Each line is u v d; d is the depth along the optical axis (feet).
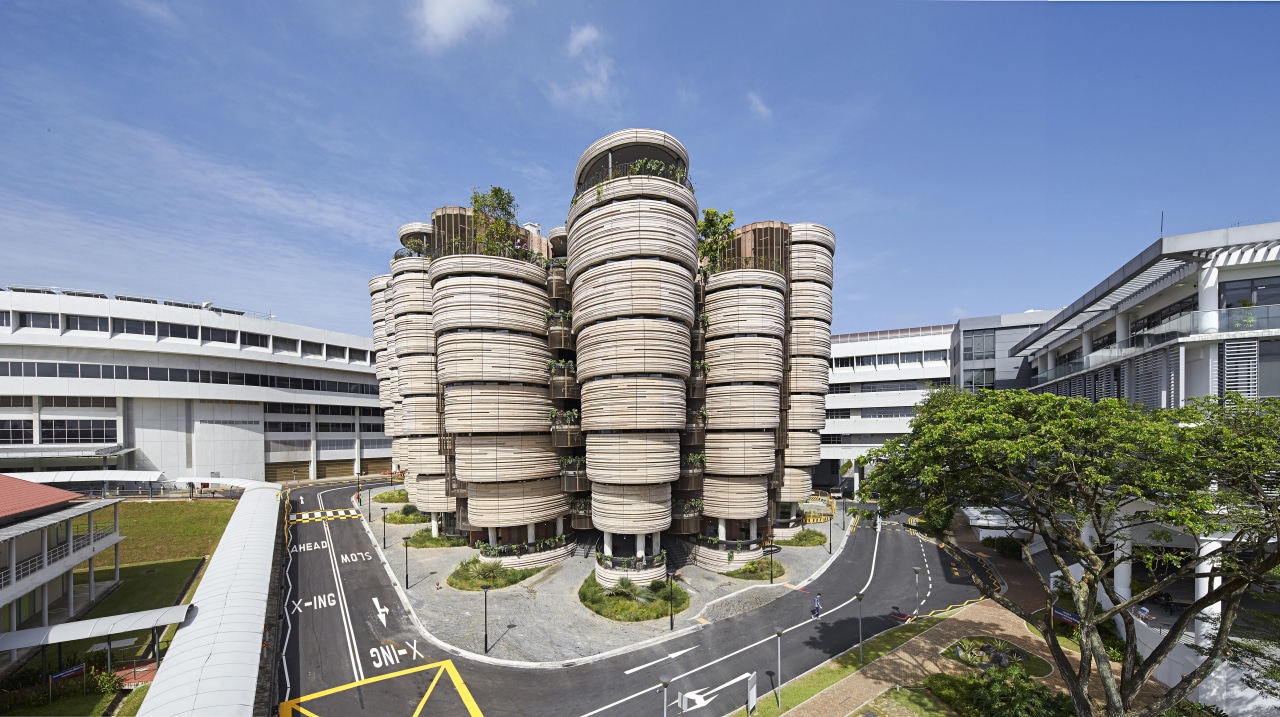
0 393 184.24
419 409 147.84
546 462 126.62
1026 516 69.87
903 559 136.05
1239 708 63.62
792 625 95.91
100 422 200.13
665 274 107.86
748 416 126.00
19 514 87.45
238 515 130.93
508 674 79.10
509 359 119.96
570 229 121.19
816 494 227.40
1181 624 56.90
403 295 148.97
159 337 209.15
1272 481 49.80
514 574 116.67
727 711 69.62
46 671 72.13
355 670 80.07
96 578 115.55
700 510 126.00
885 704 69.62
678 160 119.55
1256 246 75.41
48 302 191.31
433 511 148.56
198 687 58.59
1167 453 50.72
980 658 80.02
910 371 230.27
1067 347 154.51
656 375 109.09
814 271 150.00
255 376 234.79
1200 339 76.28
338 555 134.51
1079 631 61.62
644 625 95.25
